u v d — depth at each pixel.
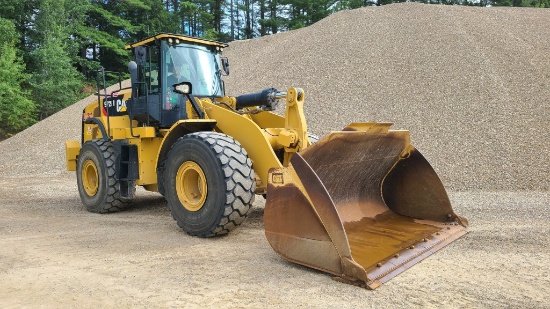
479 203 6.79
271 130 5.13
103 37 32.69
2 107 20.81
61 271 3.86
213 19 47.84
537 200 7.00
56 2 26.66
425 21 18.59
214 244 4.60
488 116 11.40
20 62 23.91
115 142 6.40
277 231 3.90
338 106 13.42
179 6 45.75
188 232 4.93
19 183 10.43
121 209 6.71
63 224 5.79
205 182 4.71
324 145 4.06
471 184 8.52
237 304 3.06
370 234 4.43
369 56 16.11
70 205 7.38
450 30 17.14
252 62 19.47
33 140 16.53
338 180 4.66
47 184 10.12
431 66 14.55
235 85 16.78
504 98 12.18
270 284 3.42
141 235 5.08
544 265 3.79
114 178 6.41
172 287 3.41
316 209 3.61
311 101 14.06
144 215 6.37
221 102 5.84
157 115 5.90
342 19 21.11
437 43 16.09
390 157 4.95
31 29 26.20
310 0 44.91
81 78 30.03
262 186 5.17
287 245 3.83
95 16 34.28
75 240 4.91
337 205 4.67
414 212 5.08
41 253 4.42
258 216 5.95
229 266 3.87
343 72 15.37
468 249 4.23
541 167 8.89
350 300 3.09
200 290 3.33
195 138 4.80
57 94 24.44
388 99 13.21
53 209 6.98
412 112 12.27
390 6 21.78
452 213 4.87
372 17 20.33
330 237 3.53
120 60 34.69
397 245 4.11
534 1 42.97
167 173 5.14
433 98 12.76
